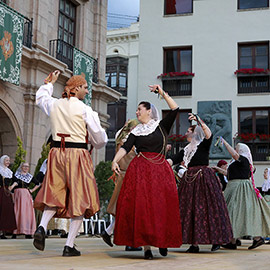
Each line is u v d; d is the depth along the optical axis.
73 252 3.66
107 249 4.84
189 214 4.63
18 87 11.55
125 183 3.70
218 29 18.91
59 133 3.65
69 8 14.80
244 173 5.59
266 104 18.12
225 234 4.57
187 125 18.67
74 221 3.66
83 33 15.13
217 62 18.73
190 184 4.75
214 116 18.22
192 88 18.73
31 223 9.08
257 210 5.47
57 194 3.54
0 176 8.68
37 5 12.48
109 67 29.66
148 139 3.76
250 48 18.81
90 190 3.55
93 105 15.29
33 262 3.10
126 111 29.20
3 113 11.25
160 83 19.11
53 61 12.42
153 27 19.48
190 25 19.16
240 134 17.92
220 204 4.64
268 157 17.58
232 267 3.12
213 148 17.78
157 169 3.70
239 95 18.38
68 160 3.57
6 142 11.56
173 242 3.62
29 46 11.98
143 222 3.52
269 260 3.82
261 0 18.78
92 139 3.74
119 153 3.72
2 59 10.60
